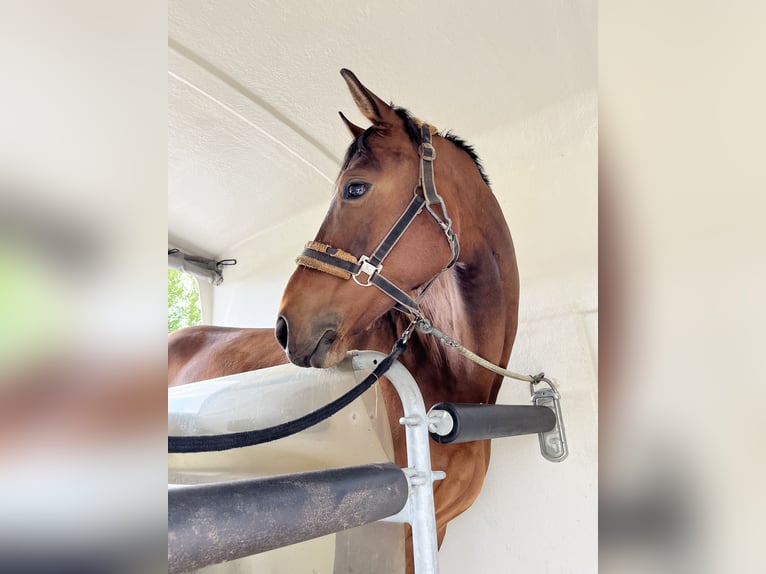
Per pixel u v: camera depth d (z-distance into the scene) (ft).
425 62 4.29
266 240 5.81
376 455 3.17
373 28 4.07
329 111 4.69
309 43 4.18
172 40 4.12
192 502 1.21
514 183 4.68
